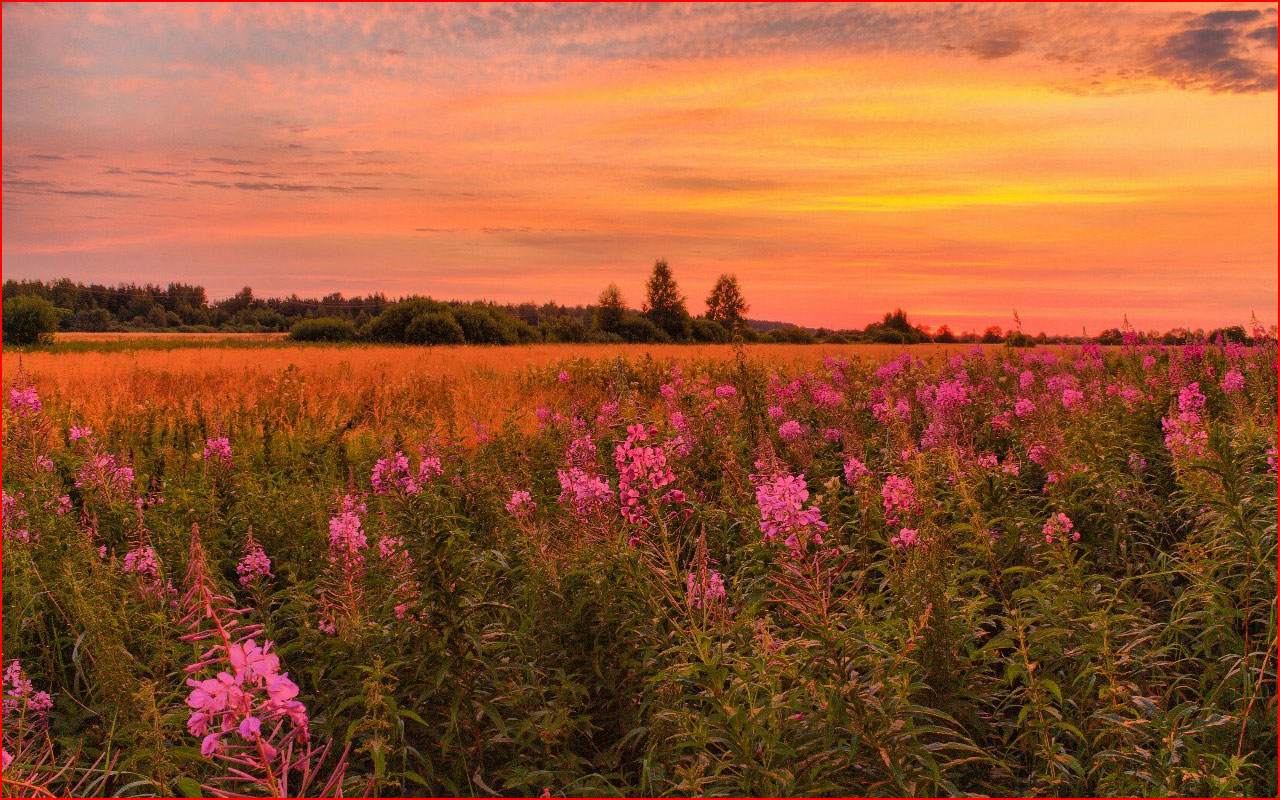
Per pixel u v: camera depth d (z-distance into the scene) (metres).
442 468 5.73
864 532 5.23
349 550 4.37
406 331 69.69
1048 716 3.88
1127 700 3.77
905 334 62.09
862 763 3.10
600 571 4.27
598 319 93.75
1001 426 8.41
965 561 5.24
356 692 3.89
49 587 5.49
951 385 8.80
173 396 16.75
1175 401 8.36
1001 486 5.84
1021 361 14.80
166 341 73.00
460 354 35.59
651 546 4.68
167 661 4.41
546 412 9.22
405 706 3.84
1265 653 4.02
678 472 6.43
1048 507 5.85
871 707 3.17
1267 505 4.87
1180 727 3.70
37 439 8.12
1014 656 4.07
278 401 15.13
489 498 5.32
